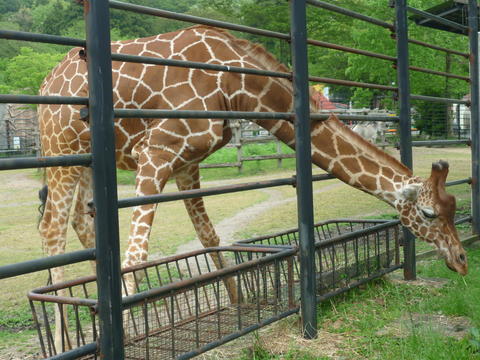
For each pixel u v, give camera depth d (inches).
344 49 167.5
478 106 263.4
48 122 178.1
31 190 593.0
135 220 155.8
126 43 176.1
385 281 190.2
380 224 190.2
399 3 196.2
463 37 818.2
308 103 145.6
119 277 96.7
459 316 155.9
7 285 220.2
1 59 1161.4
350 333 145.3
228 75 167.0
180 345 126.9
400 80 197.0
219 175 640.4
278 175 621.9
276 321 148.6
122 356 96.6
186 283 114.6
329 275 166.9
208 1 1407.5
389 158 165.8
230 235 308.2
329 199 427.5
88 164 95.5
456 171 542.3
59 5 1753.2
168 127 160.7
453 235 158.6
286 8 1103.0
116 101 167.9
